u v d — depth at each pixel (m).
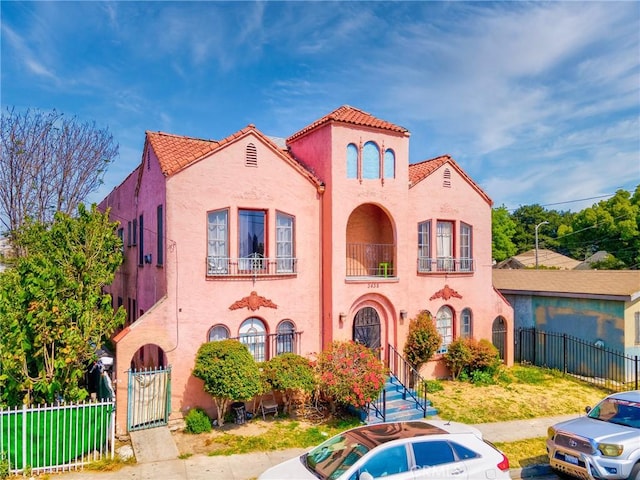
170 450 11.84
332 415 14.52
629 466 9.63
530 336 22.62
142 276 17.92
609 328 19.70
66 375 11.77
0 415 10.39
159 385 13.52
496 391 17.62
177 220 14.20
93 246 12.67
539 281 23.53
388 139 17.47
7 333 11.24
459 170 20.00
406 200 17.80
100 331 12.27
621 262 42.59
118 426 12.78
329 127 16.41
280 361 14.24
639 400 11.23
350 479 7.62
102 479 10.30
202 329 14.36
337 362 14.23
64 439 10.94
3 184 23.55
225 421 13.95
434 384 17.70
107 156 26.64
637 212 41.91
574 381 19.39
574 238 48.69
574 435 10.41
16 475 10.37
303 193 16.33
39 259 11.77
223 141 14.97
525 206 73.31
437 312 19.17
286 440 12.67
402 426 9.12
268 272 15.51
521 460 11.91
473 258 20.22
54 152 24.78
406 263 17.70
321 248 16.56
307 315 16.22
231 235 14.96
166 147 16.03
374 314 17.41
